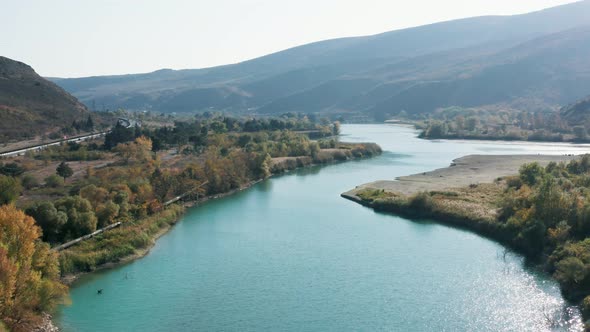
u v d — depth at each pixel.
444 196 128.12
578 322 64.62
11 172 127.00
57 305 70.12
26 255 63.78
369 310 70.06
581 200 92.94
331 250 94.19
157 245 97.75
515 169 174.38
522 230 93.56
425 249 94.19
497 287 76.44
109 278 80.75
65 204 93.25
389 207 124.69
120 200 104.69
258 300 73.31
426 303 71.81
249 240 100.75
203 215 121.19
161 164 156.38
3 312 58.34
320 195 144.75
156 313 69.12
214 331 64.81
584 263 74.31
